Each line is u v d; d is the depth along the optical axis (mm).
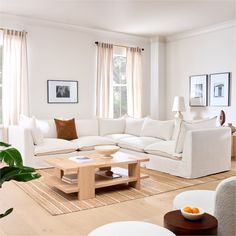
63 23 6492
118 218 3020
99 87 7105
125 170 4512
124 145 5789
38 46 6328
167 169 4836
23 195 3744
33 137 5137
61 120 5996
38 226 2816
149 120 6219
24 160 4996
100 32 7113
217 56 6641
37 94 6359
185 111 7168
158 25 6641
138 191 3928
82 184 3586
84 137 5984
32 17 6074
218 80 6625
